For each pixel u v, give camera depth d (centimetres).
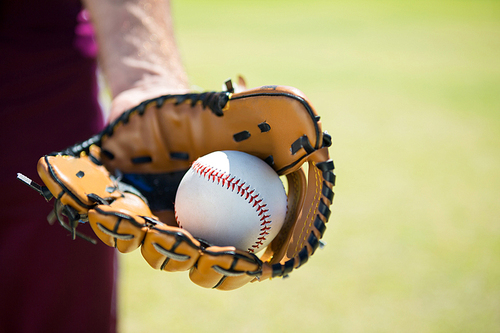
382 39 776
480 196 213
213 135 83
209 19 959
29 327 91
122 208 76
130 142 85
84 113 93
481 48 691
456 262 156
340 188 220
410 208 199
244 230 79
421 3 1245
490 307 133
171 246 73
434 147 286
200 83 445
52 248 90
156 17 88
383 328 124
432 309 133
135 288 138
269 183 80
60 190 76
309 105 77
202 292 137
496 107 387
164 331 120
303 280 145
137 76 86
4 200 89
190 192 80
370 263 155
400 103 399
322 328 123
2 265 89
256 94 80
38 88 89
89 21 93
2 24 88
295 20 984
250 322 125
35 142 90
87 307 93
